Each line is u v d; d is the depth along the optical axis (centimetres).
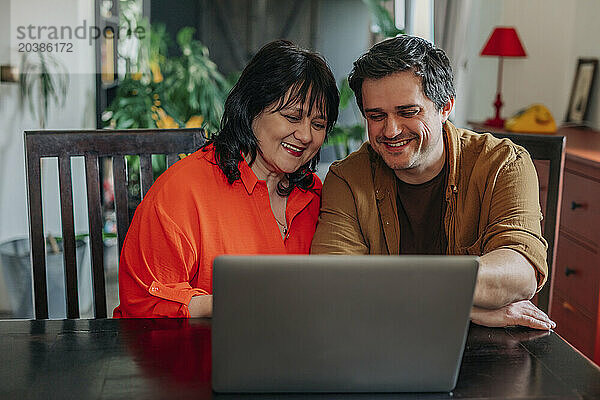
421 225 173
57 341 131
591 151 288
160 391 111
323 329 106
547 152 187
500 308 142
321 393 110
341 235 165
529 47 438
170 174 165
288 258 104
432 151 159
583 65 395
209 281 162
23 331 136
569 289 287
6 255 335
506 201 159
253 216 165
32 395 110
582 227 275
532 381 116
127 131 184
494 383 115
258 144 162
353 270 104
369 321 106
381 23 429
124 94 395
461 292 106
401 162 157
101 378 116
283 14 425
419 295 105
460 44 425
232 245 162
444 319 107
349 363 108
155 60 404
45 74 371
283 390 109
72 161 385
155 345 129
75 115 386
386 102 153
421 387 110
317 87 157
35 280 177
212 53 420
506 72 448
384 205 169
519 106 446
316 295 105
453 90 161
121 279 162
